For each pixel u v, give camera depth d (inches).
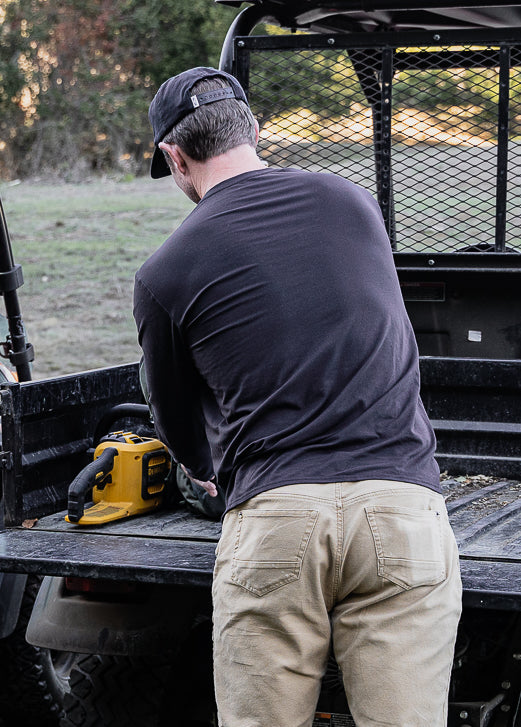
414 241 134.9
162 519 102.7
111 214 572.4
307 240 74.3
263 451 71.6
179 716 93.2
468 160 131.0
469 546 90.4
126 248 483.5
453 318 134.0
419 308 134.7
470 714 80.8
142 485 103.0
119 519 101.4
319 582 69.4
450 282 133.0
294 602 69.4
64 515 104.8
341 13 130.6
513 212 129.6
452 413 117.8
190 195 83.0
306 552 68.8
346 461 70.1
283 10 129.0
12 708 120.3
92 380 113.7
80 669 95.8
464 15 128.3
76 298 400.2
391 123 126.9
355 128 133.1
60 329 357.4
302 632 70.0
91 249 481.1
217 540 92.7
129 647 87.9
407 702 68.3
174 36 847.1
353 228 75.8
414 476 71.0
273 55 129.3
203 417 84.0
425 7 123.6
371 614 69.6
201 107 78.6
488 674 86.7
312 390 71.2
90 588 89.7
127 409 110.0
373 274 74.6
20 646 113.7
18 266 127.0
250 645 70.5
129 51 842.8
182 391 80.8
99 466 100.2
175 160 81.0
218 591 72.9
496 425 116.6
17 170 784.3
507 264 127.3
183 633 89.7
